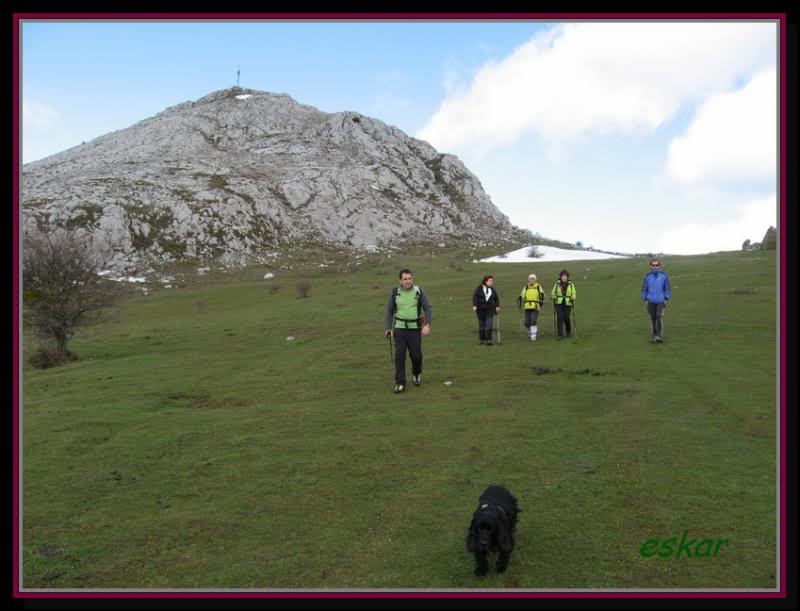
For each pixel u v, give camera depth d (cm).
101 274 6119
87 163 10344
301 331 2695
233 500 864
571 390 1419
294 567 674
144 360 2198
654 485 856
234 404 1478
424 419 1233
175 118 12875
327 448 1074
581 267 5091
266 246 7925
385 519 784
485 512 621
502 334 2348
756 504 785
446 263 6681
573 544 701
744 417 1158
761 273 3538
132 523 799
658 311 1975
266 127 13212
